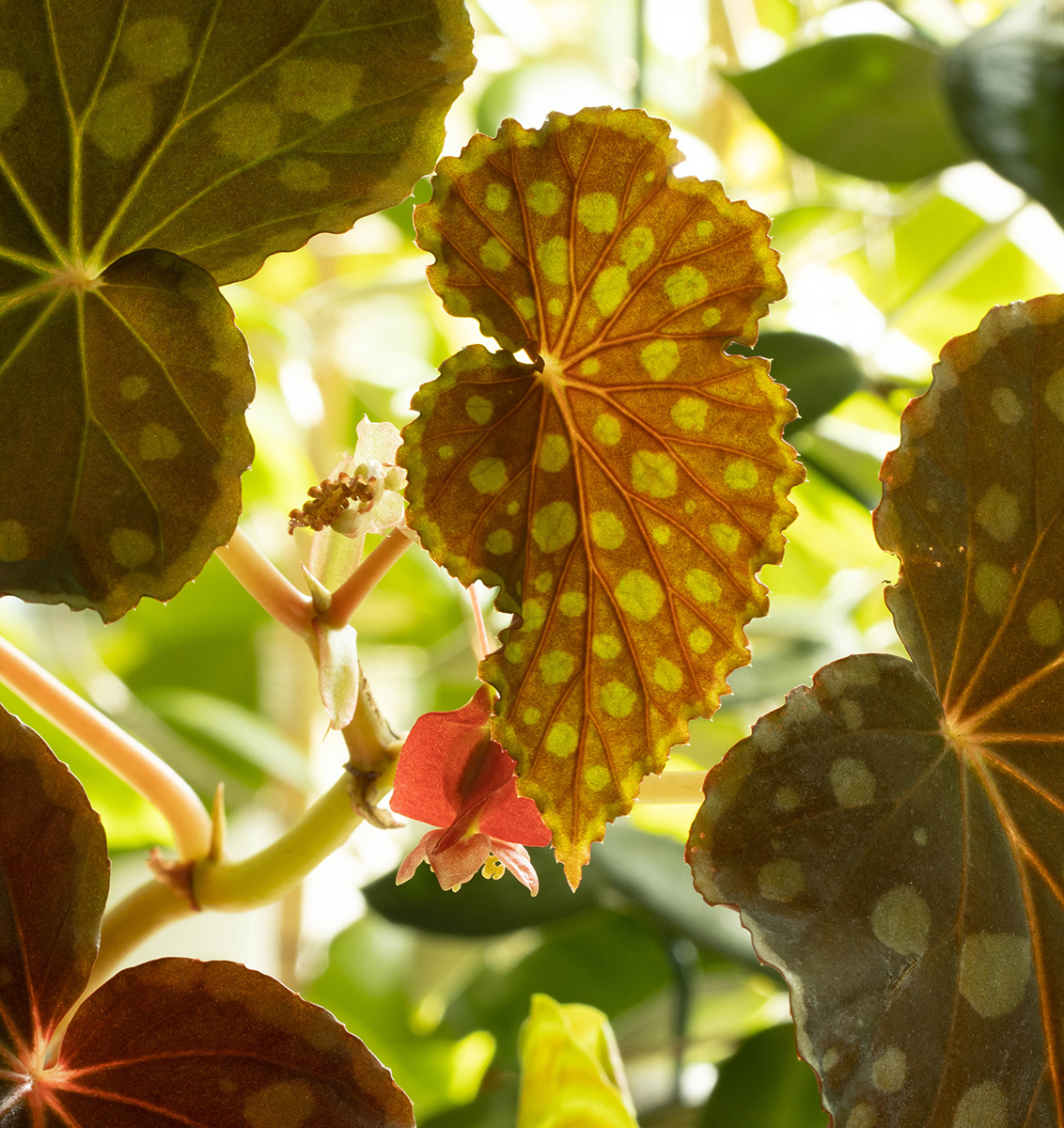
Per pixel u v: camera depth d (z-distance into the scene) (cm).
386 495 36
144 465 35
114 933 39
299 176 34
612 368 35
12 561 35
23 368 35
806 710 35
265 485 72
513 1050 62
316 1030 35
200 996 35
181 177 34
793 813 35
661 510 35
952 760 36
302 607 37
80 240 34
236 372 34
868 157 64
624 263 34
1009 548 36
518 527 34
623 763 35
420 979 73
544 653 35
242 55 34
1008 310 36
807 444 64
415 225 34
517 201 34
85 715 39
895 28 64
